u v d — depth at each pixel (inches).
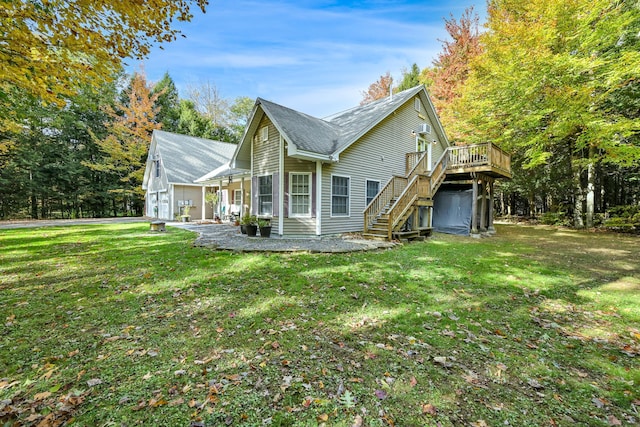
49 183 832.9
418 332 124.2
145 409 76.9
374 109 502.6
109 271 211.0
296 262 237.0
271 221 411.8
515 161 656.4
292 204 397.4
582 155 542.6
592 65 409.4
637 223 505.0
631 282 202.8
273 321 131.9
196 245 307.9
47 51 150.5
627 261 268.1
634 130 426.9
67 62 156.5
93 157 946.7
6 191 754.8
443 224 502.6
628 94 458.6
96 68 167.2
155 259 247.3
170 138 856.3
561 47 472.7
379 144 478.3
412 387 87.8
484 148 426.9
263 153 426.3
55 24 143.6
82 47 154.3
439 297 167.5
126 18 153.6
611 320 142.8
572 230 546.6
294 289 173.8
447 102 745.0
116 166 945.5
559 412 79.4
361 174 448.5
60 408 76.8
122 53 165.0
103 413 75.4
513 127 536.7
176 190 738.2
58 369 94.4
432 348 111.3
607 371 100.1
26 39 140.9
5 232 445.4
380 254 275.4
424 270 221.5
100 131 940.0
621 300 169.0
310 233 390.3
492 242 384.5
